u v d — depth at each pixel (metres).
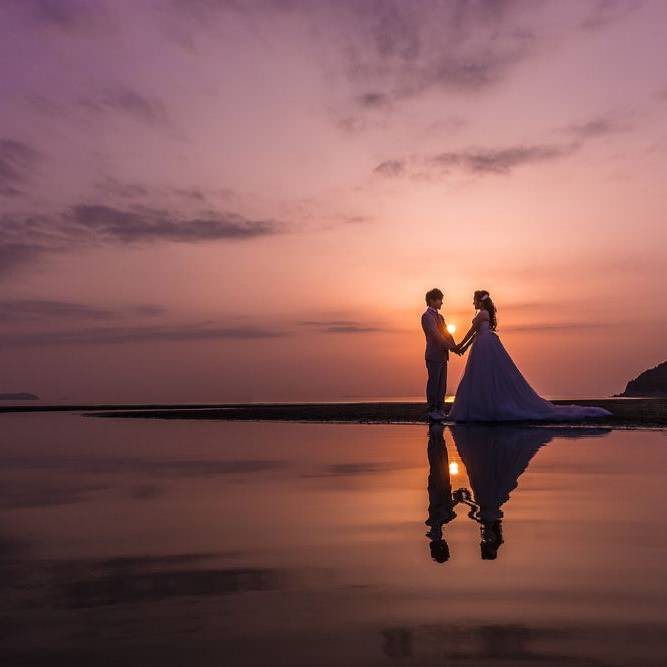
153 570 1.93
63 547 2.23
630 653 1.29
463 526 2.47
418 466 4.28
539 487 3.35
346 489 3.41
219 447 5.96
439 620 1.48
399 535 2.33
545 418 8.88
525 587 1.71
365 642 1.36
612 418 9.01
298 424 9.32
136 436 7.54
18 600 1.66
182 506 3.01
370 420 9.98
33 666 1.27
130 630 1.44
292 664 1.26
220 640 1.38
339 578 1.81
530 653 1.30
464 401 9.19
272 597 1.65
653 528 2.41
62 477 4.09
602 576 1.80
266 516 2.73
